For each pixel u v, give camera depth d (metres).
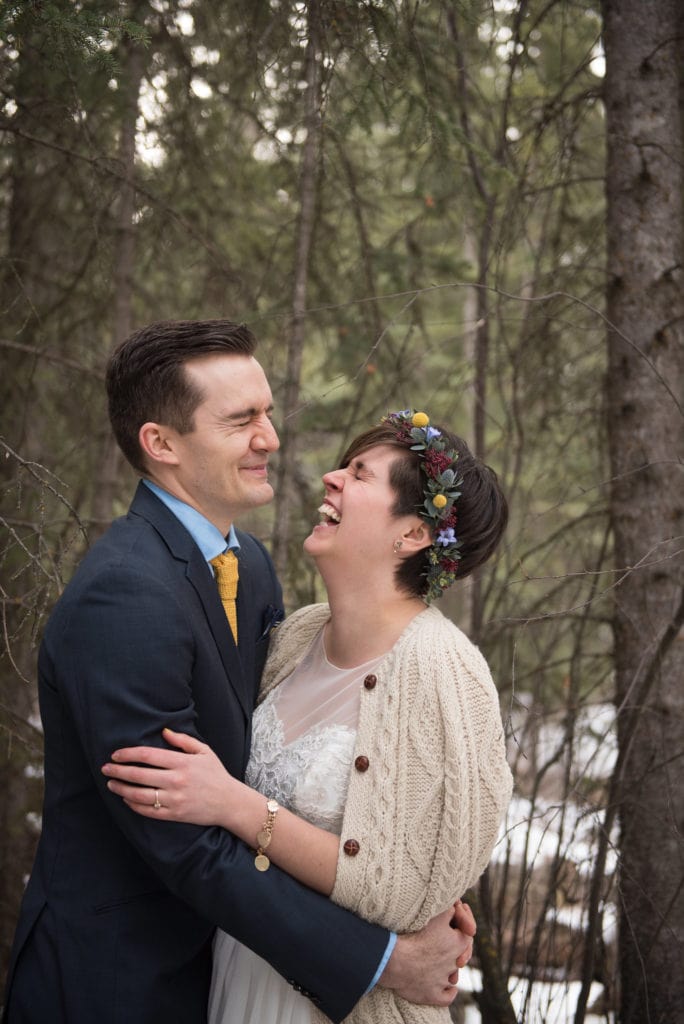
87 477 3.64
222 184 3.96
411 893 1.70
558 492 3.56
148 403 1.80
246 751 1.88
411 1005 1.79
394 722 1.74
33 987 1.74
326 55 2.57
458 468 1.89
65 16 2.02
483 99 3.29
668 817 2.43
